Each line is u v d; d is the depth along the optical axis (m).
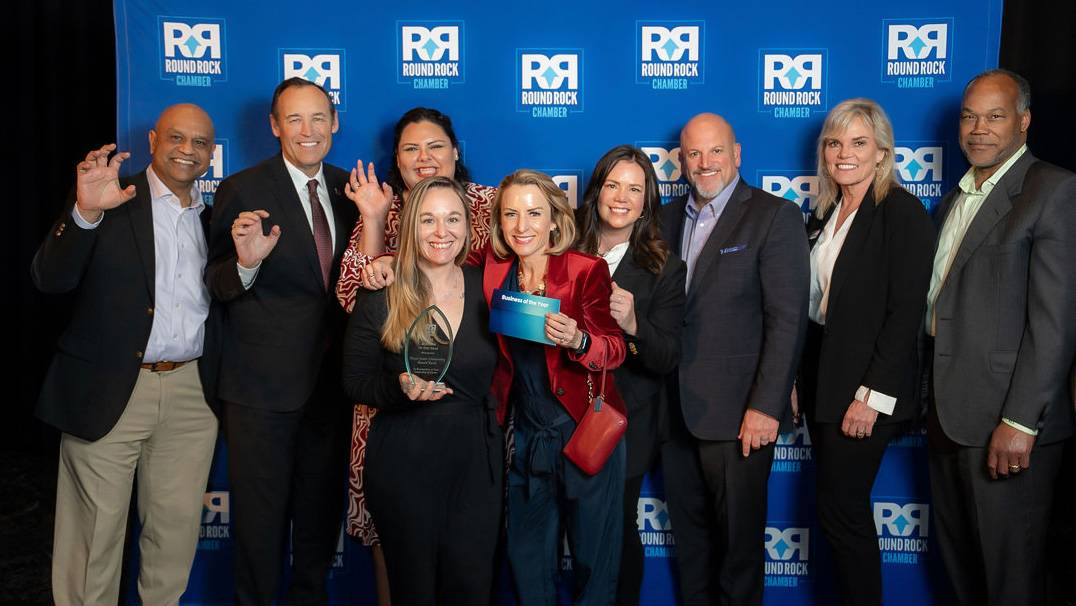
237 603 2.94
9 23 4.64
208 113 3.36
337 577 3.50
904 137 3.31
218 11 3.33
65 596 2.95
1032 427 2.70
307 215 2.97
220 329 2.98
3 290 4.85
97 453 2.86
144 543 3.03
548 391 2.58
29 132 4.66
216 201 2.94
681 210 3.13
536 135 3.37
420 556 2.56
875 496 3.43
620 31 3.33
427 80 3.36
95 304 2.83
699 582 3.19
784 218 2.89
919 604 3.43
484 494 2.60
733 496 2.98
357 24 3.34
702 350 2.97
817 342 3.03
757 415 2.86
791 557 3.47
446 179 2.58
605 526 2.62
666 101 3.35
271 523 2.92
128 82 3.34
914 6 3.27
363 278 2.57
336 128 3.05
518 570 2.65
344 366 2.60
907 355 2.80
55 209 4.67
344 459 3.16
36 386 4.91
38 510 4.28
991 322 2.79
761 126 3.34
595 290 2.56
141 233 2.85
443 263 2.54
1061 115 3.96
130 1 3.31
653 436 2.95
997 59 3.27
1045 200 2.70
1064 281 2.67
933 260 2.83
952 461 2.96
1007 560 2.81
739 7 3.30
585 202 2.86
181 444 2.99
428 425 2.54
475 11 3.33
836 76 3.31
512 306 2.45
